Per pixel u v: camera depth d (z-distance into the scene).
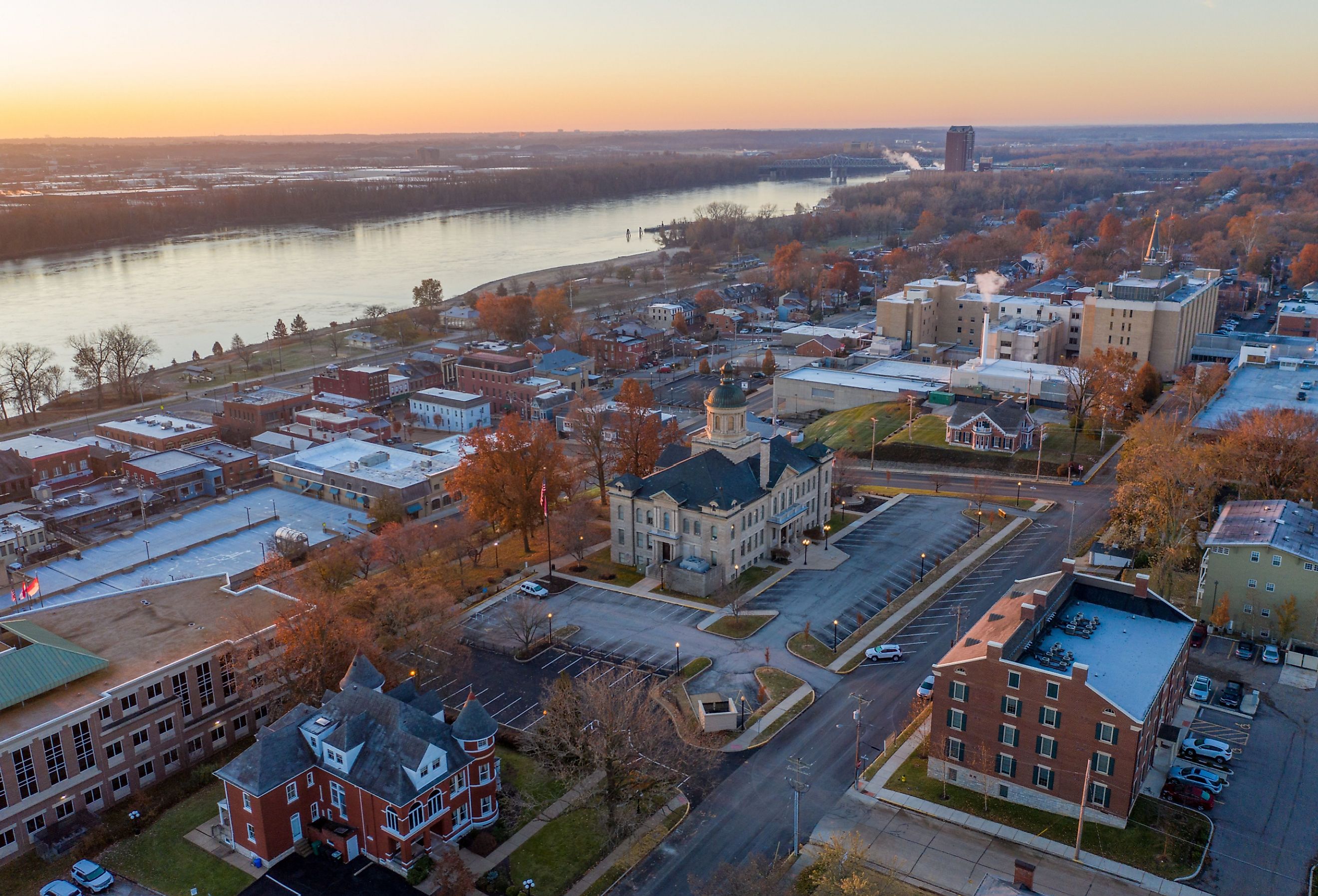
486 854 88.75
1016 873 73.62
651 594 141.25
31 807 91.88
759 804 94.75
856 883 75.88
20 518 181.75
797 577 144.88
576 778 99.00
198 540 174.62
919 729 105.75
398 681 111.44
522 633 128.50
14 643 111.56
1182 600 129.12
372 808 86.75
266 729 90.94
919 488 184.00
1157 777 94.62
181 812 96.31
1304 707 105.31
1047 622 100.81
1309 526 124.12
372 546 146.75
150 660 105.06
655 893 83.81
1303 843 85.44
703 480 143.88
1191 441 173.25
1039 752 90.81
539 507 156.62
